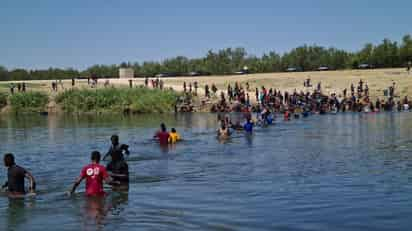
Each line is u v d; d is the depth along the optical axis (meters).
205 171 22.41
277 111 68.00
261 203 15.91
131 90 76.88
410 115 60.81
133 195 17.41
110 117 66.25
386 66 140.50
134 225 13.66
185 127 48.38
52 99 78.94
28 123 57.34
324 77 99.69
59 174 22.47
